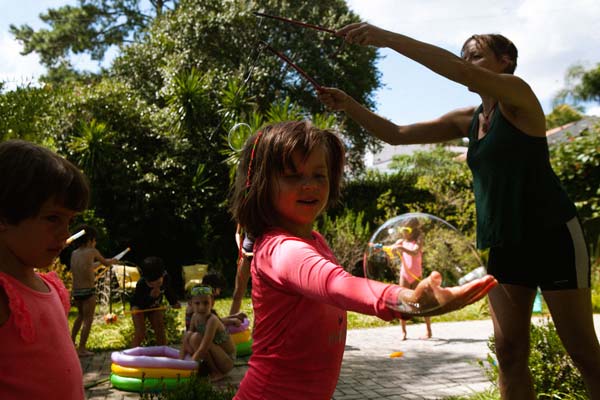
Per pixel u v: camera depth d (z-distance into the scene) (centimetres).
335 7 1670
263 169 156
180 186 1368
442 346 621
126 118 1419
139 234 1346
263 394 154
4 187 141
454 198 1310
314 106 1578
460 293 101
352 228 1146
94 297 591
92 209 1180
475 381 454
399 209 1480
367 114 272
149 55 1630
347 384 453
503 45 242
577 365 231
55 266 873
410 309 105
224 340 481
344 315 164
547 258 225
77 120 1377
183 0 1627
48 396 150
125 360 444
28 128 873
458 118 271
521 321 234
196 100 1271
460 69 204
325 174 157
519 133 222
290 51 1541
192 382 348
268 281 148
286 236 149
